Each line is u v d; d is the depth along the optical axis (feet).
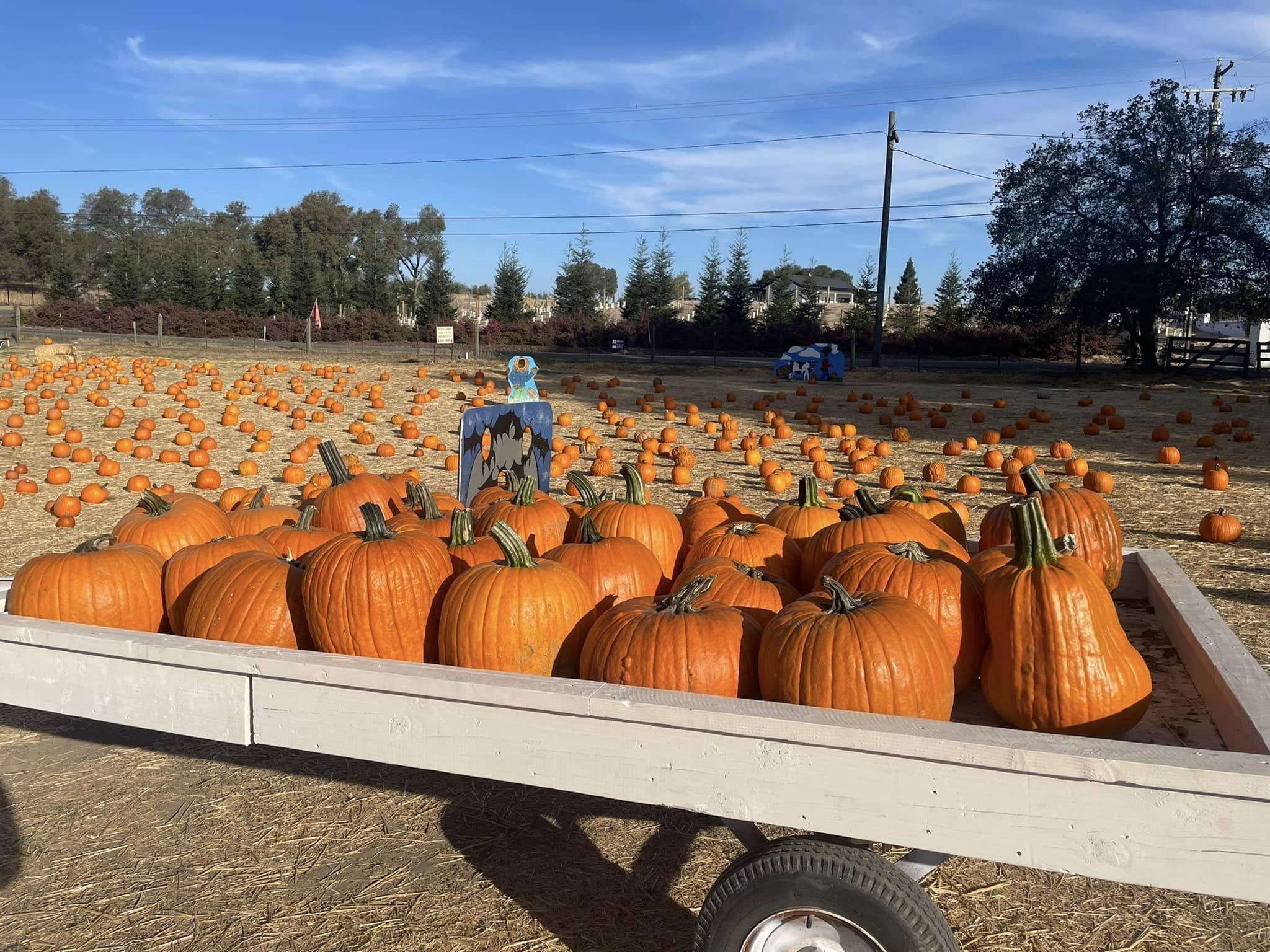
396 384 70.13
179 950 9.10
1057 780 6.12
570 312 195.93
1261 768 5.79
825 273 417.08
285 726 8.25
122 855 10.75
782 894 7.00
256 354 105.09
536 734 7.37
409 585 10.25
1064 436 47.70
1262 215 99.81
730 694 8.67
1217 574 21.86
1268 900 5.78
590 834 11.21
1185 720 8.50
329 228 289.74
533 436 24.29
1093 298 104.53
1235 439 44.73
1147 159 102.94
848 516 11.94
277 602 10.53
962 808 6.34
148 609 11.91
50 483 34.81
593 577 11.18
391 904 9.80
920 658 8.09
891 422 52.90
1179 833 5.91
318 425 50.80
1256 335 144.05
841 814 6.63
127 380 64.08
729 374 95.04
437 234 288.92
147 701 8.82
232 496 27.84
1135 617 11.71
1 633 9.49
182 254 214.90
